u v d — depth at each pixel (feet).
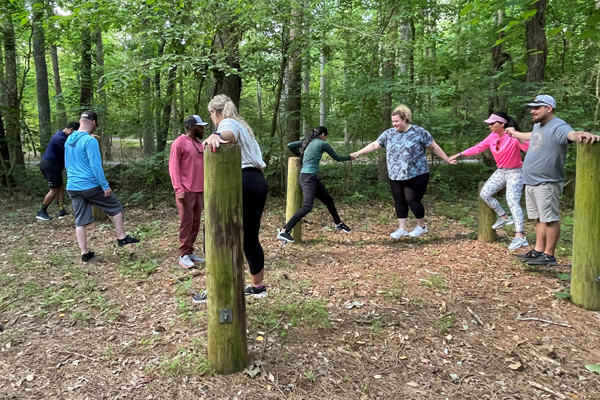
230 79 24.56
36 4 20.53
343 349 8.69
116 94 25.93
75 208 14.25
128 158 28.86
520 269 13.29
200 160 13.71
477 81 27.09
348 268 13.69
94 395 7.29
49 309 10.78
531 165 12.37
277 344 8.84
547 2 22.93
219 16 20.70
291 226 15.64
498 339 9.07
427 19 28.48
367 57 24.90
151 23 20.66
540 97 11.90
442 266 13.74
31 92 49.19
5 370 8.05
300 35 22.38
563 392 7.30
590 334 9.12
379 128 26.89
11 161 27.22
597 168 9.78
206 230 7.39
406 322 9.82
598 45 23.03
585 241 10.12
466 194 28.19
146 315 10.40
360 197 25.61
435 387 7.51
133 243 16.02
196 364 8.07
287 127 26.94
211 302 7.59
